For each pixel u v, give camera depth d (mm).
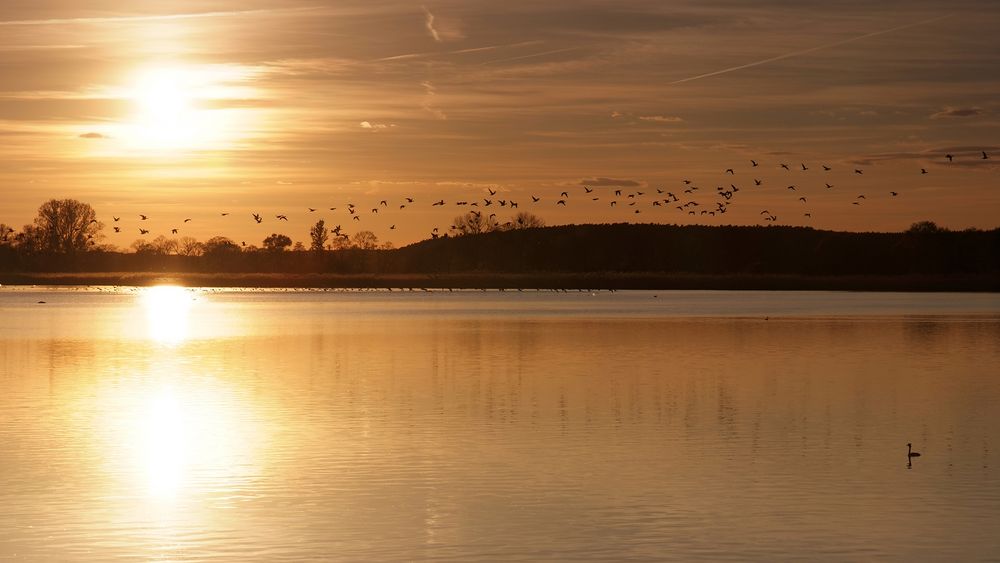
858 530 20453
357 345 61750
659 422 32312
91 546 19469
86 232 187375
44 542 19688
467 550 19297
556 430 30922
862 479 24562
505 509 21969
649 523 20953
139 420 32500
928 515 21469
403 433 30344
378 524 20844
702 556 18938
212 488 23641
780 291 197750
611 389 40062
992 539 19906
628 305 125688
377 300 148375
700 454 27359
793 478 24641
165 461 26375
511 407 35375
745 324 82688
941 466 25922
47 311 109688
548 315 99438
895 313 101562
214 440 29141
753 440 29328
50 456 27000
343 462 26297
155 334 72062
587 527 20656
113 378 44062
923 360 51594
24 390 39875
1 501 22469
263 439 29328
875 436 29938
